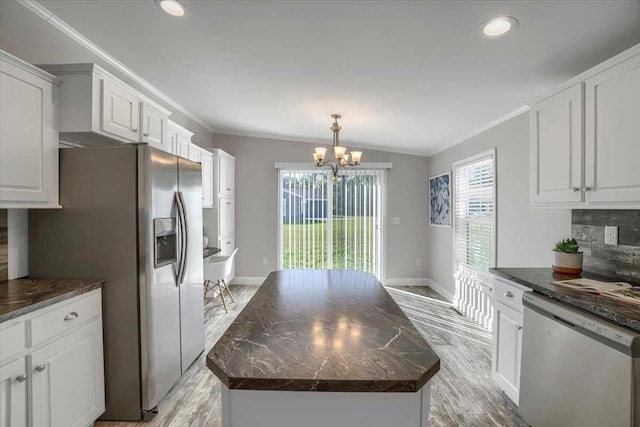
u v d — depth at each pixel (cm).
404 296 487
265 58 251
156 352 212
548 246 271
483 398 232
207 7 189
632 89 159
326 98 327
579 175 189
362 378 95
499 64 224
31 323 149
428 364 103
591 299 160
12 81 170
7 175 168
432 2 166
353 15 185
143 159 204
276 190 552
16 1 200
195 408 220
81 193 205
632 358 128
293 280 223
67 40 234
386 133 448
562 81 248
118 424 203
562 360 164
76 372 178
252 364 103
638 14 162
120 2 197
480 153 379
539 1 156
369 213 553
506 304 223
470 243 407
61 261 207
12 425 141
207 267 396
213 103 389
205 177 435
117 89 226
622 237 203
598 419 143
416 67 241
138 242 204
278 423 103
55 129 200
